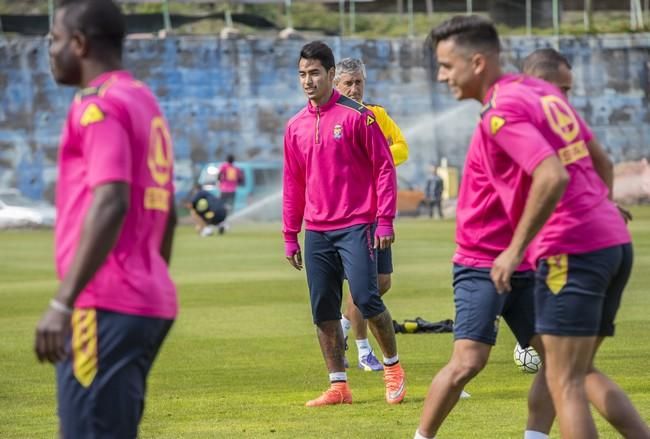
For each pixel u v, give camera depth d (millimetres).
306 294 40406
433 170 110688
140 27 128125
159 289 10867
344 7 137500
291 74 120938
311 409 19797
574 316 12844
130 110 10625
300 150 20750
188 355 26625
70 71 10969
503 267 12672
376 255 20281
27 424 18672
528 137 12633
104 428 10523
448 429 17641
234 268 51906
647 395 20188
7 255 64500
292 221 21453
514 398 20328
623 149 126812
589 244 12820
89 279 10125
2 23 124812
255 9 136375
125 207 10305
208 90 119188
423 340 28453
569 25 137000
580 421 12844
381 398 20891
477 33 13383
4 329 32031
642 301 35969
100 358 10500
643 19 137125
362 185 20438
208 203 82500
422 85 123875
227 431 17812
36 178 114375
